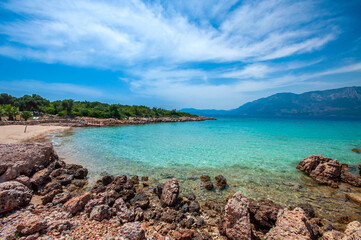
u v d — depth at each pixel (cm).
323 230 785
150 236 689
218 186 1259
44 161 1362
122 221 767
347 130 4828
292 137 3506
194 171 1556
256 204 837
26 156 1189
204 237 698
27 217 691
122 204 841
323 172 1393
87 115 8212
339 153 2234
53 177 1280
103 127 5469
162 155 2066
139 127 5816
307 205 945
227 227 706
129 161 1819
